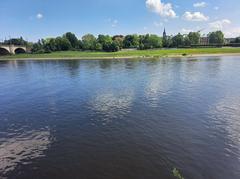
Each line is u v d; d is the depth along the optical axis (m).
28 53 188.25
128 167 15.43
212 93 34.12
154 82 44.41
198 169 14.98
